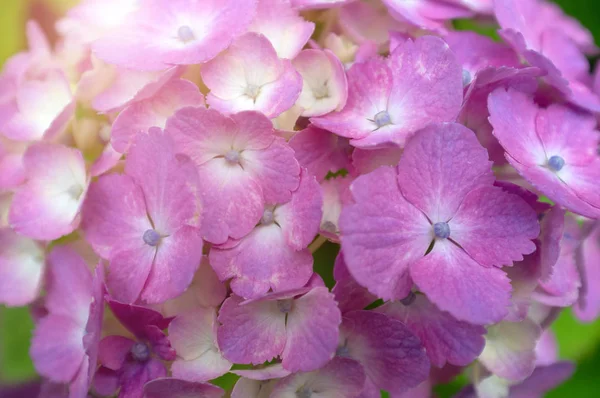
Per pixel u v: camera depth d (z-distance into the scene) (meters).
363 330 0.23
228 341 0.23
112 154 0.24
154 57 0.24
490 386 0.26
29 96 0.26
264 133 0.23
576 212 0.23
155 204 0.23
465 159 0.23
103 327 0.24
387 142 0.23
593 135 0.25
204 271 0.23
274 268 0.23
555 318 0.26
